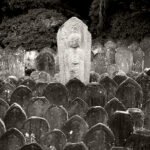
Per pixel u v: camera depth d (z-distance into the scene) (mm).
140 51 11859
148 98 8812
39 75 10781
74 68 9703
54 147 6934
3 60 11602
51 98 8695
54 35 14477
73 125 7227
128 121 6891
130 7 14133
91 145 6773
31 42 14344
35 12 14766
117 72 10734
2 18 15539
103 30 15234
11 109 7602
